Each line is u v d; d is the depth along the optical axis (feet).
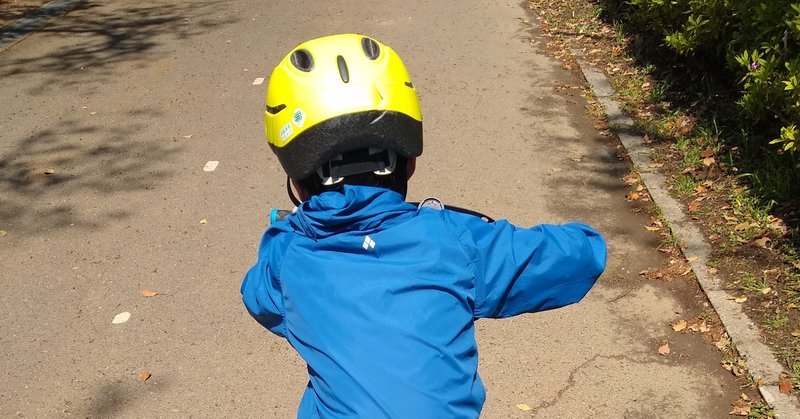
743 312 12.96
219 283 15.02
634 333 13.07
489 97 23.11
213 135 21.61
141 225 17.26
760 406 11.20
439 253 5.50
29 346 13.47
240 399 12.11
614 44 25.90
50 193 18.85
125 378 12.64
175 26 31.91
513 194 17.74
